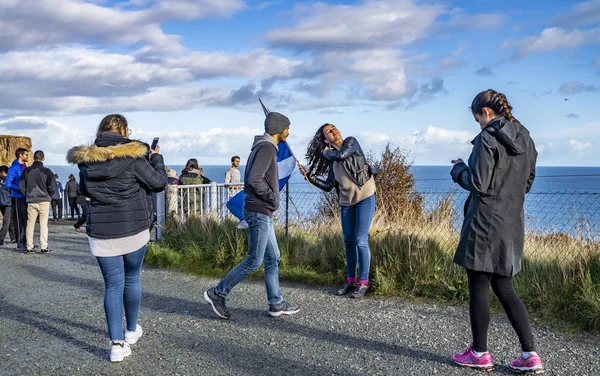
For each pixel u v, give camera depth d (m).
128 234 4.05
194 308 5.51
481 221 3.65
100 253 4.01
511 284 3.76
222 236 7.81
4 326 4.96
